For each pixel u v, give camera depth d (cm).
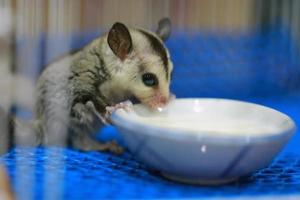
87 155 32
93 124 34
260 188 27
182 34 48
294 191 27
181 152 26
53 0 33
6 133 32
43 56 34
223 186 27
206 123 30
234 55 49
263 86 49
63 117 34
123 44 34
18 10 33
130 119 27
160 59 34
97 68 34
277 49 51
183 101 32
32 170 28
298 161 31
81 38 40
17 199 25
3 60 33
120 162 31
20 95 33
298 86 51
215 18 50
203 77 47
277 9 51
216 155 26
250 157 26
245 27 51
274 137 26
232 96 47
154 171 29
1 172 26
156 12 46
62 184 27
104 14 43
